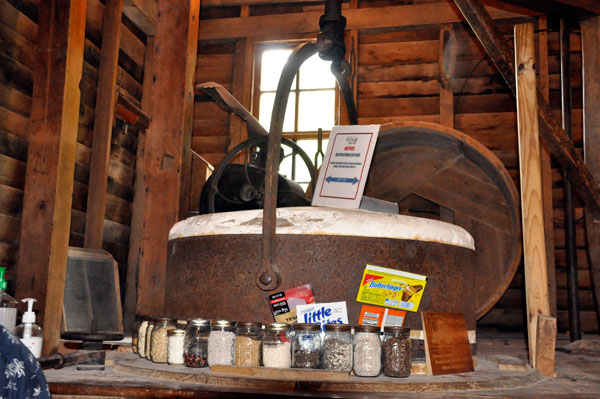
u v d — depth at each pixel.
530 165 2.44
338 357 2.01
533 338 2.40
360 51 6.00
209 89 4.00
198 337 2.14
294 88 6.09
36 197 2.68
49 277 2.58
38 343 2.27
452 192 4.58
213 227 2.46
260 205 3.67
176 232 2.67
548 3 4.79
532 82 2.49
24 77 3.45
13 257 3.33
